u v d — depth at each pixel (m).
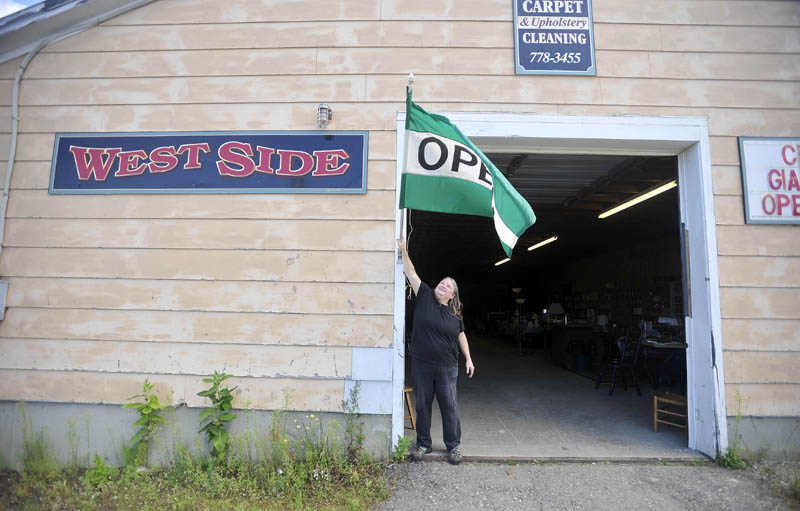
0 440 4.17
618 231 10.62
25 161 4.51
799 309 4.28
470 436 4.71
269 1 4.64
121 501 3.48
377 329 4.21
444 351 4.02
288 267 4.31
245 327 4.25
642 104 4.51
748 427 4.15
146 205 4.42
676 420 5.33
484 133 4.45
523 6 4.61
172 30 4.64
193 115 4.52
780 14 4.65
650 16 4.62
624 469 3.98
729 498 3.52
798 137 4.49
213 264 4.33
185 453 4.00
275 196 4.39
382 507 3.39
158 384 4.22
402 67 4.54
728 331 4.24
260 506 3.40
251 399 4.17
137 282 4.34
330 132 4.46
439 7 4.61
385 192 4.37
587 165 5.89
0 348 4.29
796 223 4.36
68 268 4.37
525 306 22.33
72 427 4.16
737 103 4.53
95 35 4.64
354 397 4.14
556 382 7.79
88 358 4.27
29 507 3.43
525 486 3.68
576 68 4.54
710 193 4.40
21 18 4.45
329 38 4.59
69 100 4.57
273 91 4.53
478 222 9.41
